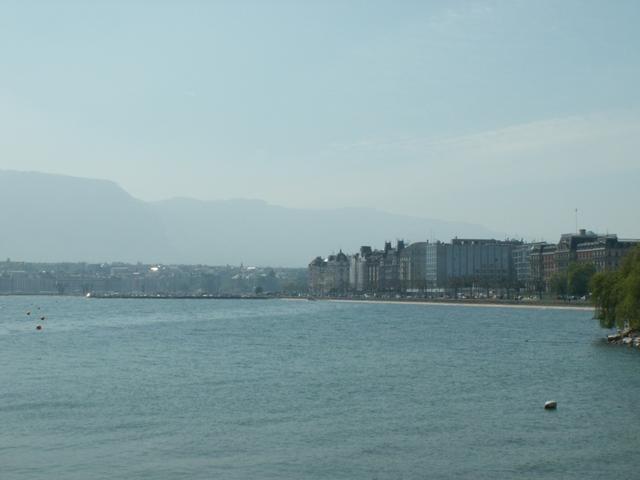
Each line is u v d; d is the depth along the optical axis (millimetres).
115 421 98750
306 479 75938
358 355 177750
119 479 75562
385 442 89062
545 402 112375
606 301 196875
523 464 80875
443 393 120562
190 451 85000
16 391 120750
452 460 82188
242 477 76438
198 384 129125
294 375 141000
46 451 84562
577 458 83000
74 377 137125
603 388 125375
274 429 95000
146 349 193750
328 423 98312
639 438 91125
